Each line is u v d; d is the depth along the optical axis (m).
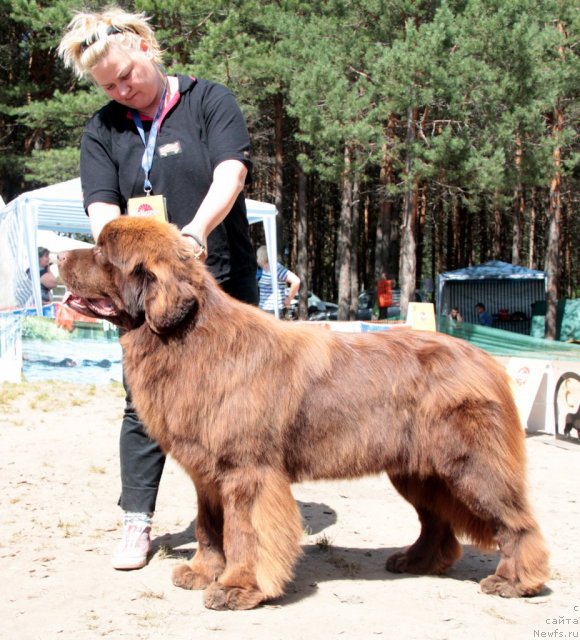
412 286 24.89
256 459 3.60
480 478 3.80
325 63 22.17
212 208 3.98
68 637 3.29
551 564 4.48
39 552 4.55
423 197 36.31
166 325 3.45
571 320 28.16
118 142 4.44
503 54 21.78
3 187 33.69
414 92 20.94
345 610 3.64
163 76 4.41
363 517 5.62
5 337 12.91
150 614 3.52
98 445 7.88
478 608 3.70
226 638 3.26
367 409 3.82
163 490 6.25
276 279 11.23
